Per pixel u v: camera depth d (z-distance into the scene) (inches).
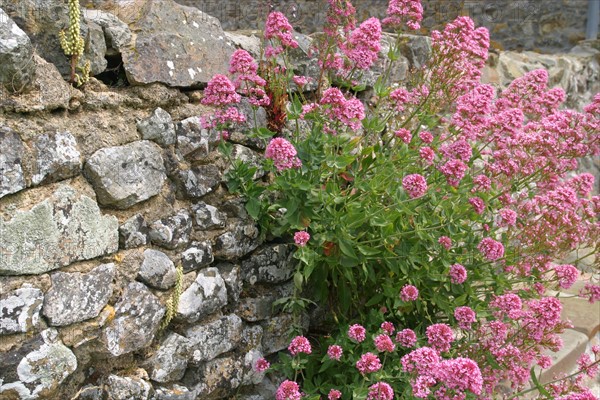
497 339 121.0
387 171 127.3
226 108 120.6
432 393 111.5
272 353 131.4
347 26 132.0
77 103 98.3
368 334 124.7
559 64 248.8
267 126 132.6
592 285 132.6
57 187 93.6
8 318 87.6
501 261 135.6
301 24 201.6
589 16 282.2
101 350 99.1
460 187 127.3
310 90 146.8
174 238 109.8
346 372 124.6
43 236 91.2
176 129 113.1
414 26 129.6
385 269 129.7
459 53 131.9
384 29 226.1
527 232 133.5
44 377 91.2
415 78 146.6
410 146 135.4
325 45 136.8
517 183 135.3
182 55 115.0
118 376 103.0
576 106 260.1
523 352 127.2
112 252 101.0
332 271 127.6
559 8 278.1
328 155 121.0
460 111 125.3
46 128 93.0
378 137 145.9
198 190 115.3
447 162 115.3
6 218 87.4
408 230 127.6
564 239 135.0
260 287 128.3
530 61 241.1
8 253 87.5
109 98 102.9
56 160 93.0
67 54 97.8
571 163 133.6
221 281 118.3
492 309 132.0
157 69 109.9
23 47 88.5
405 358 103.4
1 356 87.3
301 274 120.3
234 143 126.0
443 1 222.1
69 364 94.2
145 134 107.3
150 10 112.3
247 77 117.2
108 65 107.6
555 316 117.6
